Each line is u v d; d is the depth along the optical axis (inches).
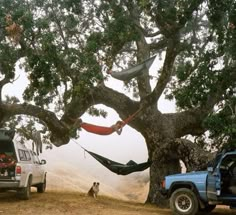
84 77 621.0
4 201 665.0
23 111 760.3
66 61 641.0
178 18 653.3
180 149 728.3
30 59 638.5
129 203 763.4
